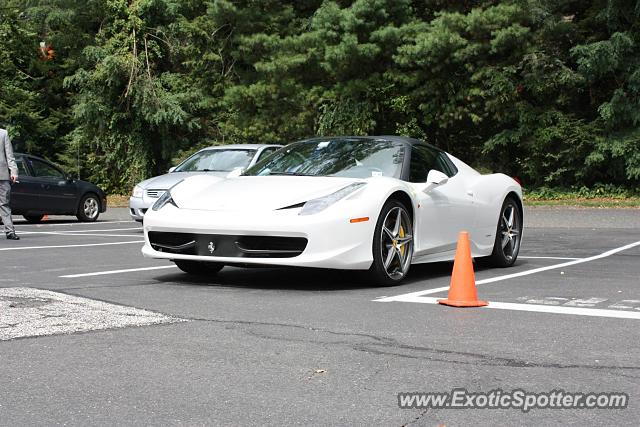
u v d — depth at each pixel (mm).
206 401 3455
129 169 29547
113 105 28828
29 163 17406
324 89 25500
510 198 8961
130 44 28188
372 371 3930
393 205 7023
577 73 23062
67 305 5613
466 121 25922
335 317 5336
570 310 5633
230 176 7867
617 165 23547
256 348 4395
